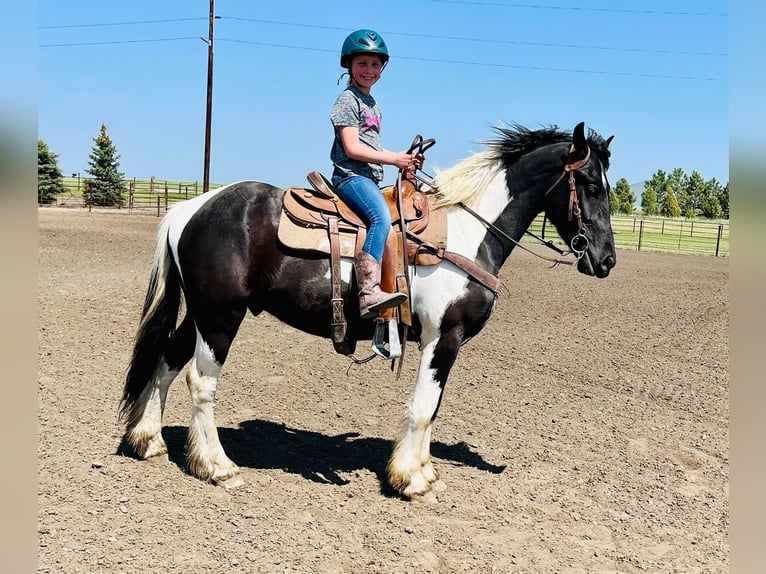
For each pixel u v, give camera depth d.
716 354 8.49
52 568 2.95
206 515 3.62
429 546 3.54
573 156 4.12
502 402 6.21
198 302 3.92
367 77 3.84
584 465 4.85
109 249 15.47
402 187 4.07
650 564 3.56
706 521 4.10
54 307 8.58
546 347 8.45
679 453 5.19
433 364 4.07
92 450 4.33
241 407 5.62
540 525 3.90
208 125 23.67
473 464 4.75
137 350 4.13
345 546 3.46
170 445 4.59
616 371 7.50
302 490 4.10
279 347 7.67
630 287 14.35
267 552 3.31
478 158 4.24
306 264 3.88
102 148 36.03
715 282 15.72
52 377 5.80
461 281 3.97
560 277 15.73
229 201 3.95
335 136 3.92
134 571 3.02
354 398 6.08
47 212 27.05
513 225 4.27
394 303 3.63
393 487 4.11
